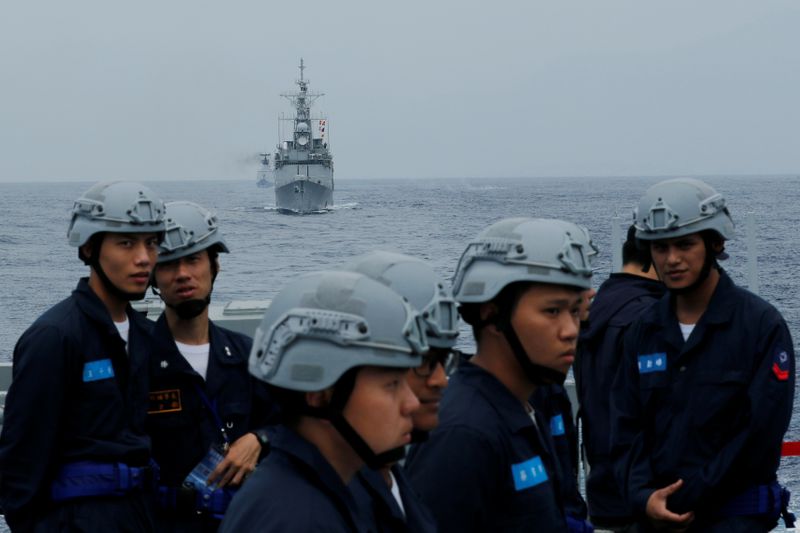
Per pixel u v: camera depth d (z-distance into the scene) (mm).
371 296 2436
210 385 4609
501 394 3229
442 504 3057
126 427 4305
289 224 104625
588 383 4891
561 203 149250
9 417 4133
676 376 4305
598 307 4914
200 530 4434
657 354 4363
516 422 3186
